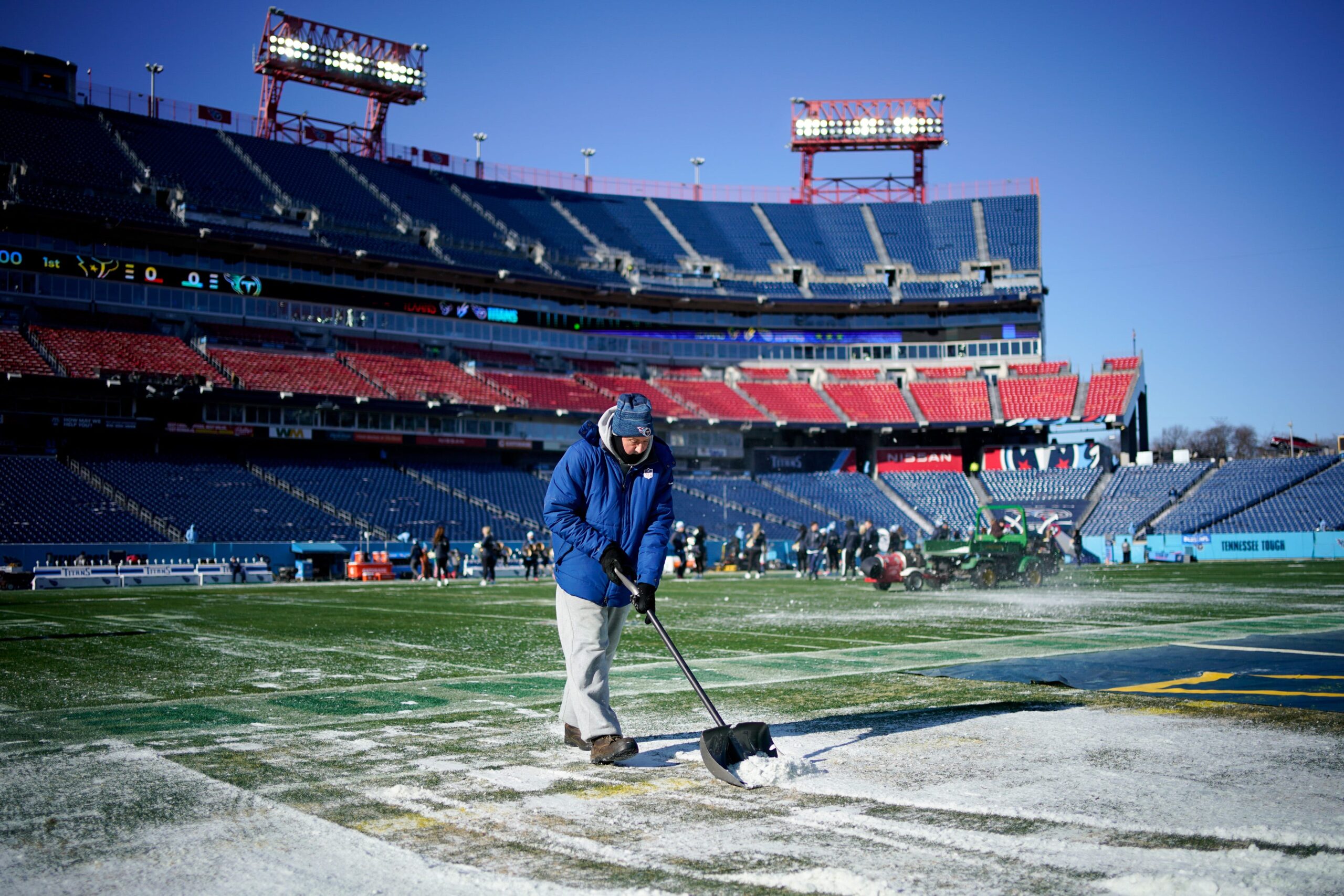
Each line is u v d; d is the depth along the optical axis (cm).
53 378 3969
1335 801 414
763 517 5234
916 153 7044
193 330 4834
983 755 510
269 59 5844
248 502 4159
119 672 951
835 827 388
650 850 364
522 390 5422
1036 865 338
